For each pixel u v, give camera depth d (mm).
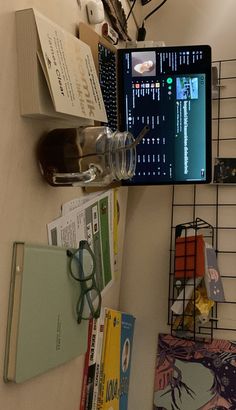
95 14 1195
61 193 1018
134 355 1514
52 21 919
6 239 783
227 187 1543
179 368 1445
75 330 1020
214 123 1578
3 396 773
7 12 779
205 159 1414
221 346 1436
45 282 867
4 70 768
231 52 1610
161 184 1424
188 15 1677
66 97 849
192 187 1574
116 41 1441
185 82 1408
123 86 1414
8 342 776
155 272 1559
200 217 1554
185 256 1428
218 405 1384
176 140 1418
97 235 1258
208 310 1388
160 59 1412
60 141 896
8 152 786
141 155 1424
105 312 1249
